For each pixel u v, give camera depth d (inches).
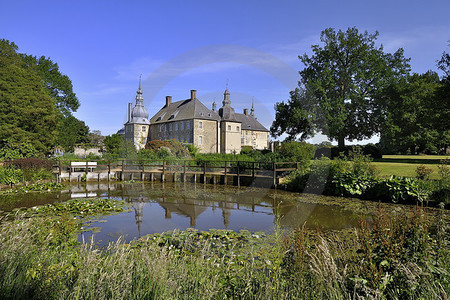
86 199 311.7
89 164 538.0
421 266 77.6
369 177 329.4
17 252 91.2
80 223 198.1
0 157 547.8
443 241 91.3
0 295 69.9
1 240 94.9
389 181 305.1
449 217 198.8
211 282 76.2
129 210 249.4
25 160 462.3
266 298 72.5
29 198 327.3
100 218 215.6
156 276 75.1
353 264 91.7
